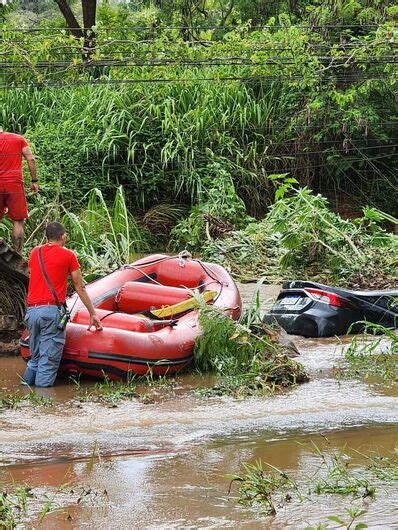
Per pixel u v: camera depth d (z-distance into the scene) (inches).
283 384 361.7
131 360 371.9
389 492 235.1
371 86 923.4
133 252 749.9
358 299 461.7
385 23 866.8
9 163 506.0
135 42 780.0
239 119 920.9
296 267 637.3
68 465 260.8
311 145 932.0
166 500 229.9
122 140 877.2
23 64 796.6
